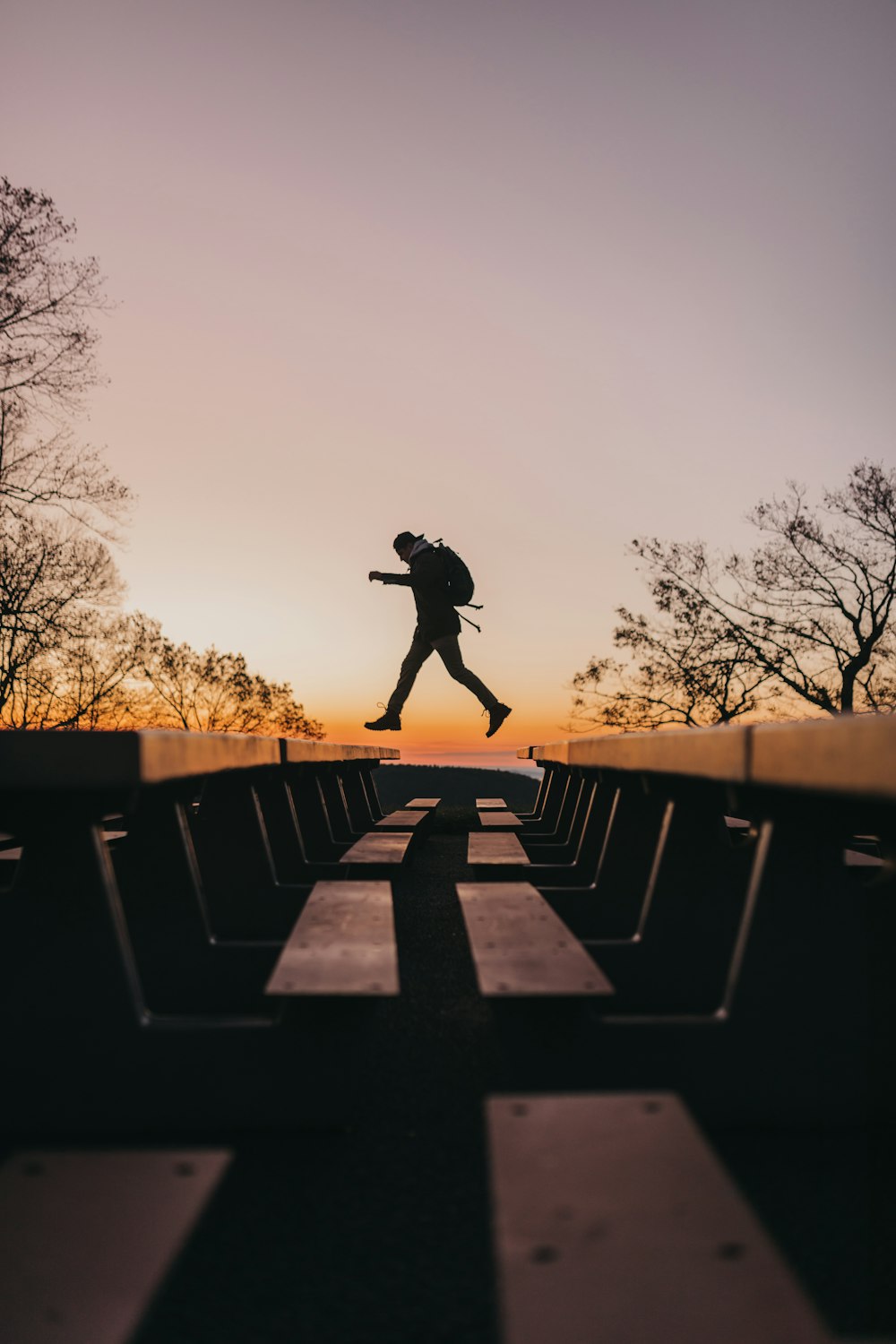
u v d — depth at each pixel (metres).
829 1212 1.92
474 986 3.88
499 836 6.23
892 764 1.51
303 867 5.20
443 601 9.33
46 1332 1.07
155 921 3.40
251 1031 2.38
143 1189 1.45
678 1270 1.10
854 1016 2.38
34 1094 2.35
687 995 3.34
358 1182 2.09
